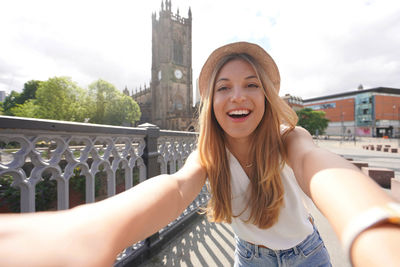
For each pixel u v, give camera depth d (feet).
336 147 81.66
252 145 3.44
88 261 1.01
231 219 3.64
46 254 0.89
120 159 7.21
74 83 116.06
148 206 1.79
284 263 3.43
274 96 3.18
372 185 1.36
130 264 6.81
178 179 2.68
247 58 3.19
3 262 0.78
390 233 0.92
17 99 150.41
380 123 207.41
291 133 3.32
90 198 6.11
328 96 256.32
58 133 5.03
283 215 3.28
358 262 0.91
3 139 3.98
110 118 131.64
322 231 9.61
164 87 159.22
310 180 1.85
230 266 7.11
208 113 3.43
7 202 22.89
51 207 26.76
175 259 7.51
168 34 160.86
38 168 4.72
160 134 9.53
